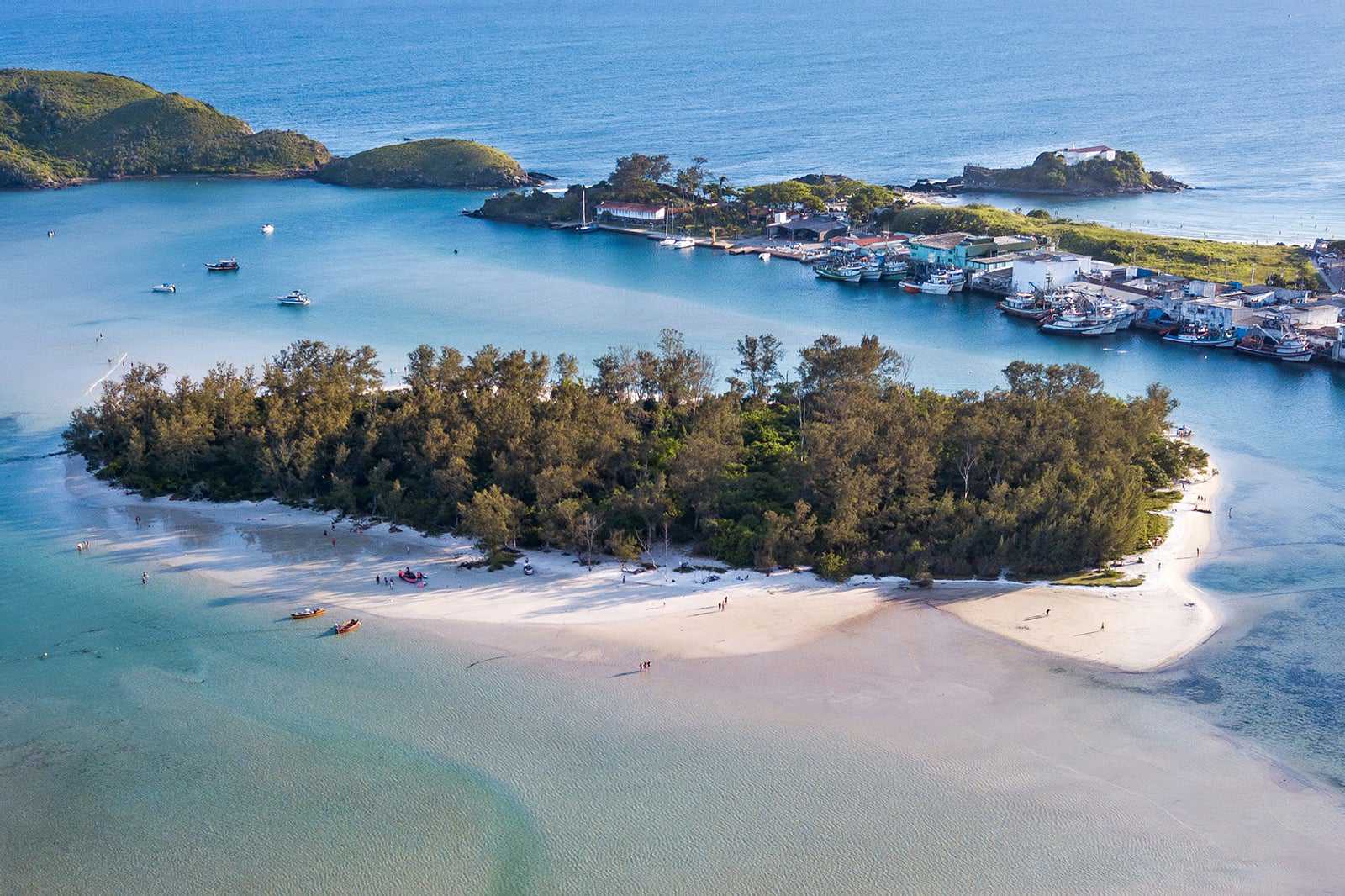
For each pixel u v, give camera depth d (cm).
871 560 17588
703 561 18075
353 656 15500
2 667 15388
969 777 12925
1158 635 15850
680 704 14288
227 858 11969
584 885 11500
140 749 13675
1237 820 12219
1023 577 17575
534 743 13625
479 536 18812
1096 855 11750
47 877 11794
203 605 16925
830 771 13050
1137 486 18950
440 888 11525
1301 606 16650
